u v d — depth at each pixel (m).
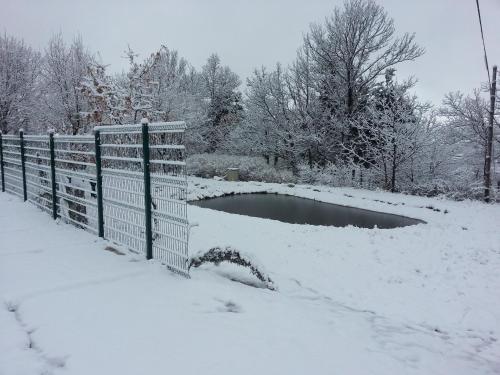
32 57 23.58
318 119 26.59
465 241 9.34
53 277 5.13
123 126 6.03
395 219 14.62
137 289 4.82
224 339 3.66
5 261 5.79
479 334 4.87
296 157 27.83
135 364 3.18
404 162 20.94
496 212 13.91
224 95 39.78
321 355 3.53
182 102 25.53
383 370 3.42
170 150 5.25
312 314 4.79
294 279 6.67
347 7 24.17
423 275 7.00
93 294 4.63
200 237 8.87
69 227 7.95
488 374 3.76
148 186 5.68
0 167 12.94
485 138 19.78
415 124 20.12
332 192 20.62
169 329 3.81
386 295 6.09
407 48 23.77
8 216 8.91
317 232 10.30
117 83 17.64
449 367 3.78
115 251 6.34
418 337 4.49
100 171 6.88
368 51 24.52
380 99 24.00
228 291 4.93
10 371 3.05
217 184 23.86
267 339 3.73
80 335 3.63
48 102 21.36
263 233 9.95
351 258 7.93
